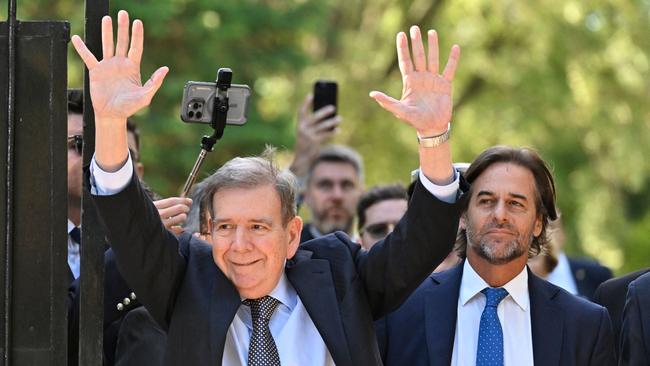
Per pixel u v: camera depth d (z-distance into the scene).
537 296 8.95
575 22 33.53
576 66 33.75
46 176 7.59
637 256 34.25
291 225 7.99
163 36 23.05
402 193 12.90
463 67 34.06
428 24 35.16
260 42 25.08
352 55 32.88
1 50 7.56
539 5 33.72
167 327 7.89
